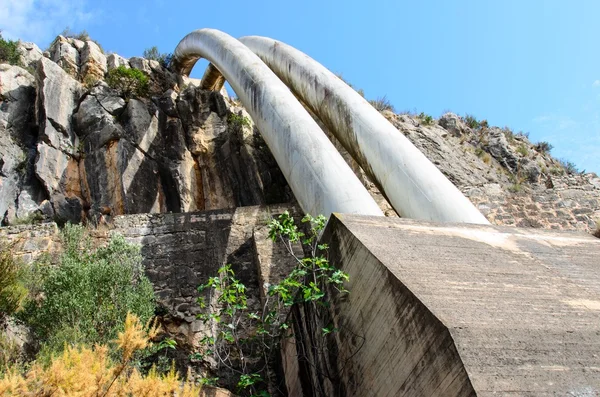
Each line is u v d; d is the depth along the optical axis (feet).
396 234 20.58
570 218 49.88
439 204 29.19
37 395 15.98
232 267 44.01
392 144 33.76
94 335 29.32
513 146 77.71
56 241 44.09
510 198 51.49
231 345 36.70
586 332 14.64
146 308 34.45
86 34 84.38
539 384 12.85
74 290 31.71
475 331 14.03
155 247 44.80
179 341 38.40
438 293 16.06
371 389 17.43
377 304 17.70
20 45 77.00
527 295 16.66
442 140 71.87
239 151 66.69
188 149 66.03
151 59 83.71
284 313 35.99
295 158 31.63
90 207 57.31
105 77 74.02
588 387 12.89
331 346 20.99
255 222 46.93
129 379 18.49
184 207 60.44
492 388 12.61
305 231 45.50
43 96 62.75
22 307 32.73
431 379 14.24
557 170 74.90
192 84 77.56
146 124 64.54
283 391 30.32
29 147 61.31
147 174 60.49
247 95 40.78
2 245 42.57
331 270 21.03
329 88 41.11
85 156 60.85
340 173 29.73
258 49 54.39
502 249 20.34
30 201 56.08
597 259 20.56
